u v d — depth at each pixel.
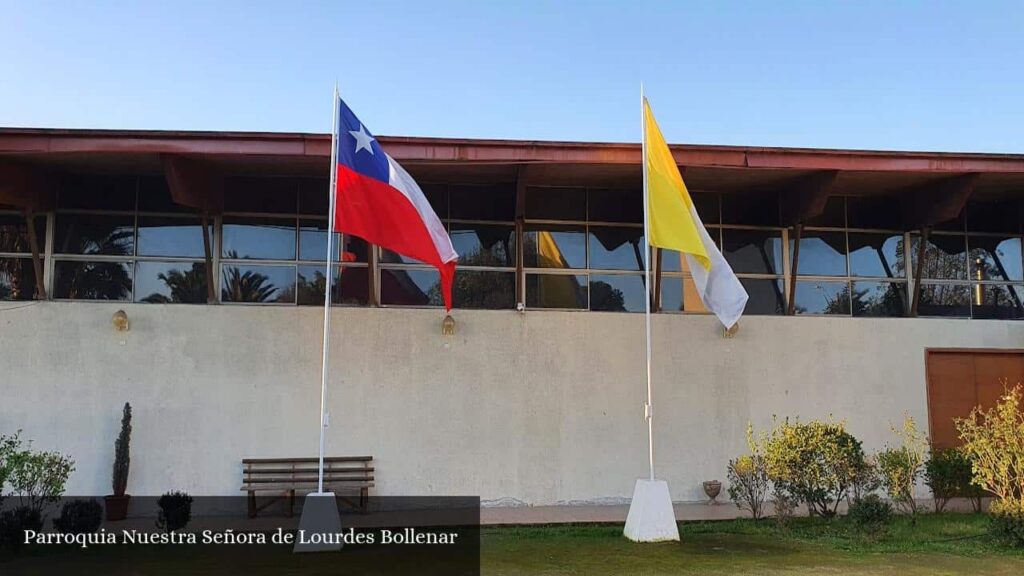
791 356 13.86
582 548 9.29
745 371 13.70
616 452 13.23
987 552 9.02
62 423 12.15
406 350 12.98
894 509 11.95
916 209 14.54
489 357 13.15
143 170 12.93
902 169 12.82
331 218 9.72
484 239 13.93
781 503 10.75
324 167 12.83
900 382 14.06
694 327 13.70
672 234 10.19
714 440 13.47
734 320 10.52
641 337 13.52
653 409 13.43
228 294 13.27
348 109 9.98
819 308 14.60
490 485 12.89
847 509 11.76
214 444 12.38
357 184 9.80
